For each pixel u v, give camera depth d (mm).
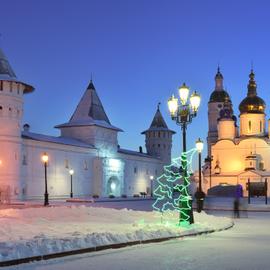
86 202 51250
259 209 38188
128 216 24422
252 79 87562
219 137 86625
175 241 16516
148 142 94062
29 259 11938
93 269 11234
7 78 51969
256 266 11750
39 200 54844
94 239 14148
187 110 20875
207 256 13203
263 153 83188
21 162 54562
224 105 92938
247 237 18078
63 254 12812
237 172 82000
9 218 22047
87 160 68312
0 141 51438
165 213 27328
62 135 72688
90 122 70875
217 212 36062
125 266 11625
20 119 53500
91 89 74625
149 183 86562
